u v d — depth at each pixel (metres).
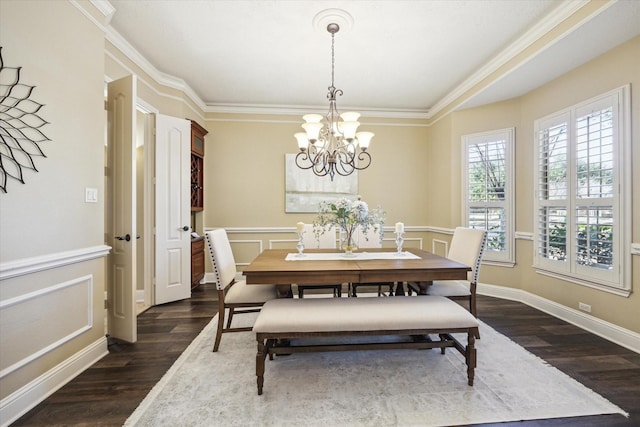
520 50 2.60
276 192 4.29
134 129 2.19
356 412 1.49
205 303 3.29
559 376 1.81
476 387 1.70
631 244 2.16
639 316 2.12
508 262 3.38
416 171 4.46
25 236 1.50
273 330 1.64
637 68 2.14
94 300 2.00
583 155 2.55
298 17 2.31
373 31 2.49
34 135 1.56
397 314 1.73
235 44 2.70
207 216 4.20
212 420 1.43
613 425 1.41
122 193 2.24
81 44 1.88
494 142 3.49
